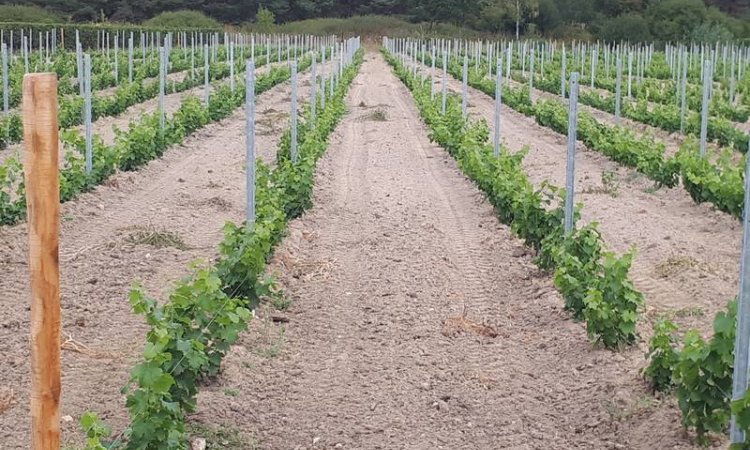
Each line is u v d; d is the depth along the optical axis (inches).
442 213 553.9
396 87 1600.6
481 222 526.9
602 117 1109.7
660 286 399.9
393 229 506.3
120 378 287.1
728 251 456.1
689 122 908.6
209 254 443.2
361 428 261.7
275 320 347.6
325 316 357.1
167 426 216.5
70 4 2974.9
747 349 206.8
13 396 271.7
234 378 287.7
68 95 1038.4
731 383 228.4
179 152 770.2
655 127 979.3
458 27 3376.0
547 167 728.3
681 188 627.5
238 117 1033.5
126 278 392.8
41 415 159.5
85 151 579.2
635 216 529.7
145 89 1145.4
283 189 492.1
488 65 1732.3
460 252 459.5
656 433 249.6
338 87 1245.7
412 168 730.2
